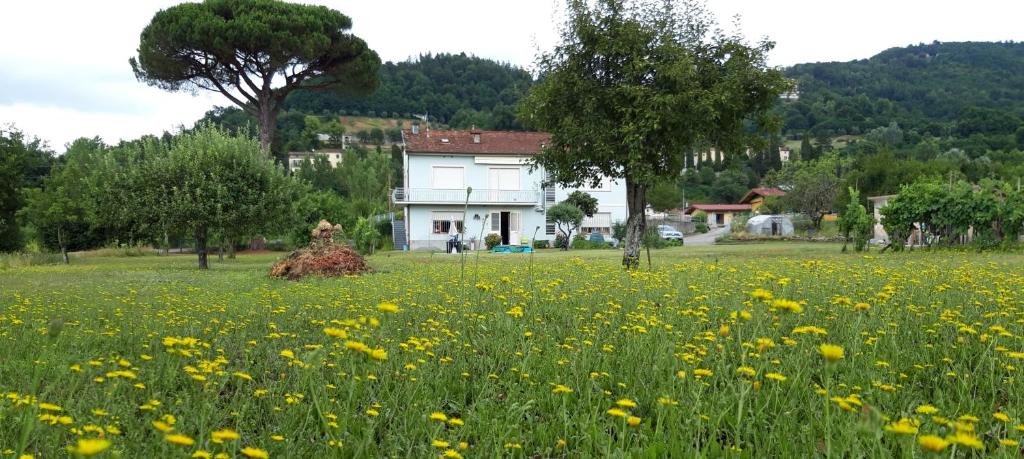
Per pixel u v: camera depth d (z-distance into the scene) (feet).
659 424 9.59
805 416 10.76
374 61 105.29
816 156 298.97
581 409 11.34
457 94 393.29
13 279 48.73
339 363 13.00
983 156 224.94
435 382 12.87
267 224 65.21
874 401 11.08
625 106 44.27
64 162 131.23
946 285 23.27
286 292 33.04
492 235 117.60
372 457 9.37
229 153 64.39
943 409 10.77
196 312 24.62
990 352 13.50
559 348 15.58
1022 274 31.58
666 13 45.55
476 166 124.06
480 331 18.35
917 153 255.09
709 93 42.73
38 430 8.82
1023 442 9.23
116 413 10.21
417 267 53.47
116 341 17.90
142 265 72.54
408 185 121.90
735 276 29.63
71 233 104.22
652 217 200.75
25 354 15.87
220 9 94.27
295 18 93.66
